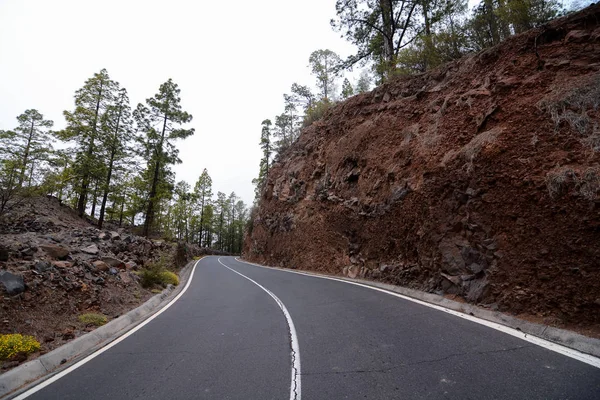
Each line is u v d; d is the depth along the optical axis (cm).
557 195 587
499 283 637
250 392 364
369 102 1716
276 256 2444
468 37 1338
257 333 604
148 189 2942
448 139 969
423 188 954
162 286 1208
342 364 429
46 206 2159
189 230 6112
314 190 1972
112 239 1537
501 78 910
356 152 1528
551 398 307
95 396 372
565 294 523
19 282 628
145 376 425
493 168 737
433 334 525
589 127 623
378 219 1190
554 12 1066
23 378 427
